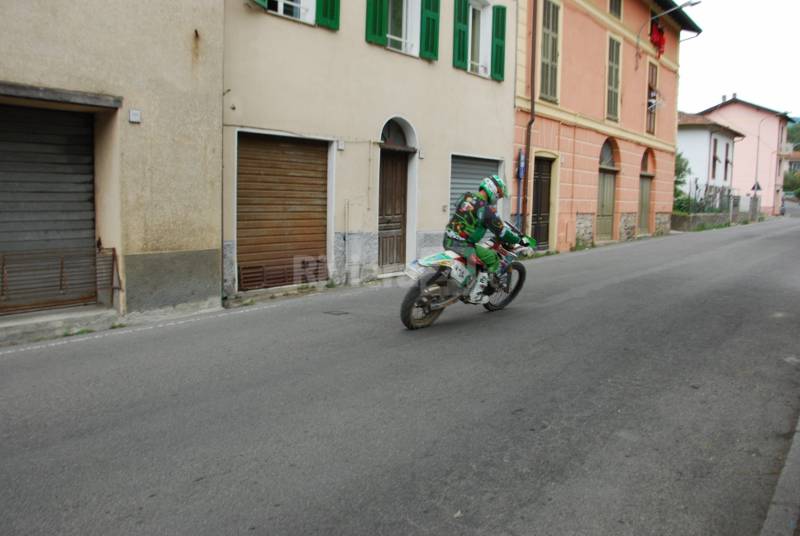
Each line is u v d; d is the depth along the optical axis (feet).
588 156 65.72
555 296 31.86
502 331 24.17
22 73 22.76
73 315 25.07
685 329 24.56
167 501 11.43
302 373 18.84
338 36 36.04
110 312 25.99
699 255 53.52
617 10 70.28
